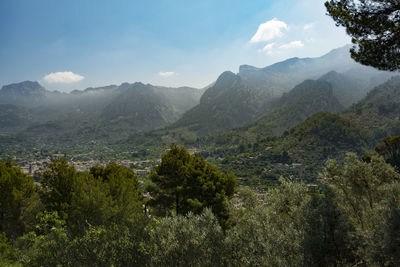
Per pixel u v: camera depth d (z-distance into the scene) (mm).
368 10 9047
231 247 7117
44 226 10477
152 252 6742
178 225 7816
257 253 6961
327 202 7891
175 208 22781
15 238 15055
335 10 9953
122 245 6684
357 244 7117
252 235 7578
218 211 19984
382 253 6395
